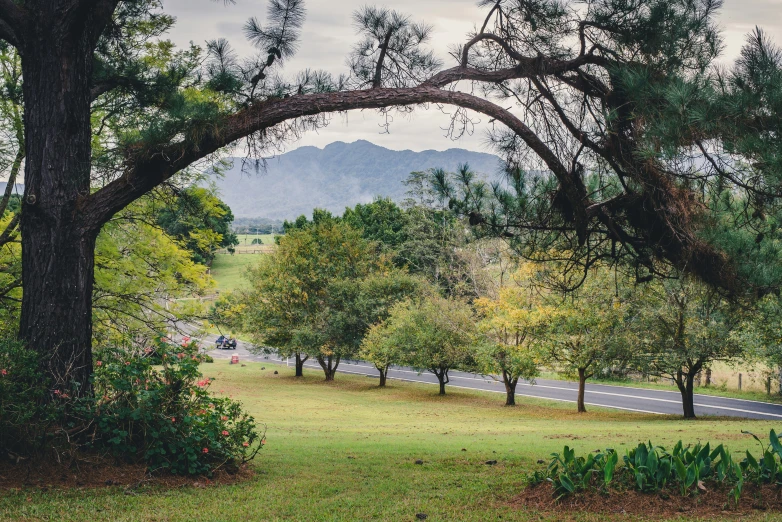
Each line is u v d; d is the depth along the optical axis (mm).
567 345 26828
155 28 13984
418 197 52531
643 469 6930
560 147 9727
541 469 9492
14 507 6562
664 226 8711
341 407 31609
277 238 49531
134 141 8508
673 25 7773
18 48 9000
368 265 48656
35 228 8734
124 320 15852
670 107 6625
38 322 8617
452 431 19828
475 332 34406
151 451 8258
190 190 13930
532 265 13969
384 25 9094
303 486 8328
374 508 7070
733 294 8648
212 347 16734
